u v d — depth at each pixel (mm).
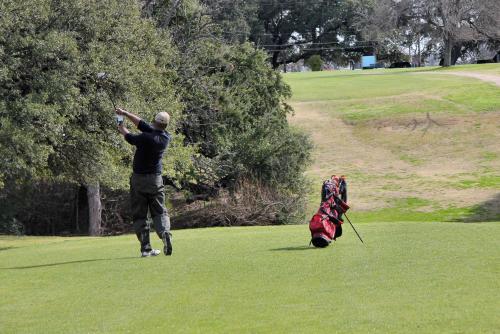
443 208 46938
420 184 53031
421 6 110250
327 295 9328
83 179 31391
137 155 13156
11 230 47719
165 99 33406
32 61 26984
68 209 50750
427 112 70000
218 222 43406
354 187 53719
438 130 65062
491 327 7320
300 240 15984
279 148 46156
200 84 45156
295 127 53188
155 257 13531
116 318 8641
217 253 13781
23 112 25422
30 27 26875
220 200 44562
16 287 11117
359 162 60031
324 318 8062
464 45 142500
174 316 8562
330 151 63094
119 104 29172
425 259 12031
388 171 57188
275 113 49312
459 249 13195
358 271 11023
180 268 11961
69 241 23688
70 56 27375
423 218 45156
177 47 42750
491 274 10375
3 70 25203
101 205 48906
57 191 50406
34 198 49438
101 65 28344
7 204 48000
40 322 8664
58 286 10969
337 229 14797
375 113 71562
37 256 15992
